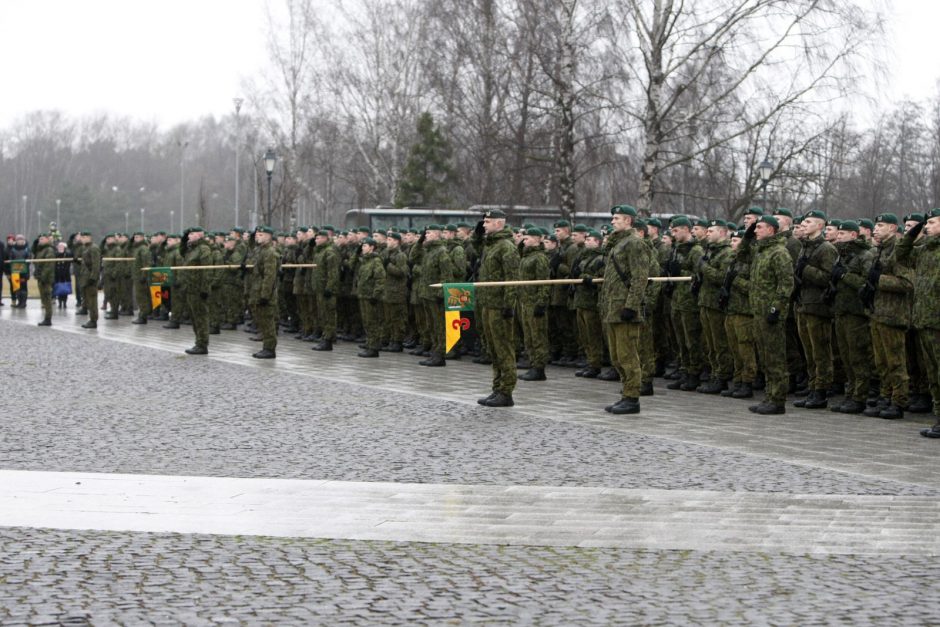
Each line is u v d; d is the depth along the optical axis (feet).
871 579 24.50
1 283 127.75
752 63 107.96
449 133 160.04
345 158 205.98
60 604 22.49
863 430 45.98
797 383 60.70
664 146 131.75
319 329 89.81
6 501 31.63
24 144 508.12
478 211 149.89
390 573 24.88
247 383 59.62
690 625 21.44
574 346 72.84
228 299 100.27
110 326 101.30
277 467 36.68
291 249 96.32
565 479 35.06
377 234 80.02
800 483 34.60
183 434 42.96
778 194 127.65
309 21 190.29
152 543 27.27
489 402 51.85
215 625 21.34
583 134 134.31
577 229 70.74
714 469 36.83
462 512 30.66
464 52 147.84
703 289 58.65
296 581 24.20
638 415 49.85
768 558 26.21
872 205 184.34
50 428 43.88
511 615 21.99
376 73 175.42
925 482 34.96
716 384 59.11
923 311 45.52
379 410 50.14
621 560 26.03
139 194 517.14
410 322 83.71
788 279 49.90
